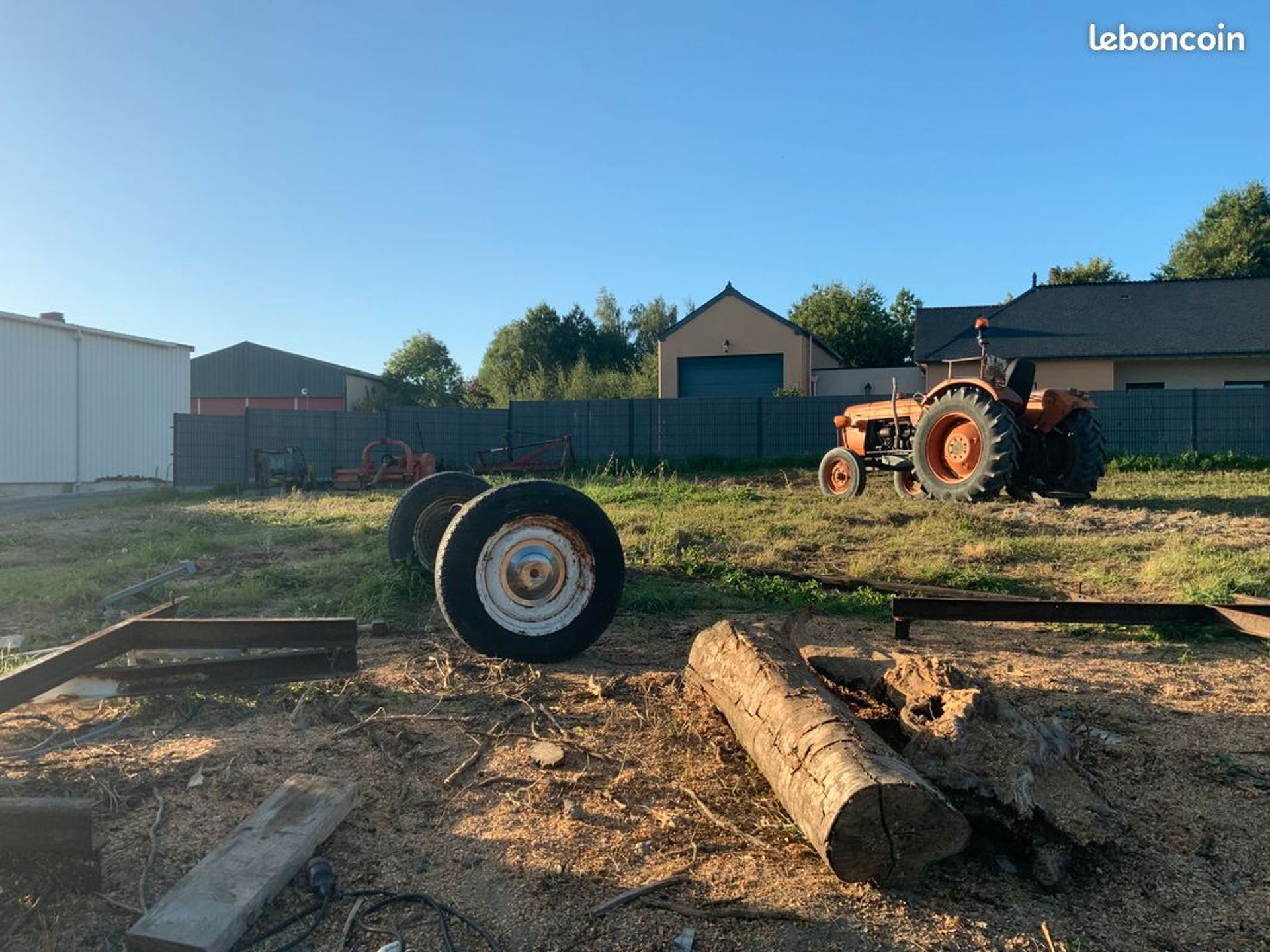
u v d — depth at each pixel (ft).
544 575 14.73
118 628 11.57
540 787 10.11
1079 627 17.83
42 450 63.82
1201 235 127.85
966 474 34.63
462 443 70.03
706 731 11.69
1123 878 8.55
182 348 77.77
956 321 82.69
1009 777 8.90
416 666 14.62
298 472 55.21
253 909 7.48
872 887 8.21
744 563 23.40
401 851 8.79
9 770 10.32
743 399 68.39
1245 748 11.55
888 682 11.07
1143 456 57.36
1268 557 22.93
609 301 166.50
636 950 7.35
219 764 10.59
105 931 7.30
